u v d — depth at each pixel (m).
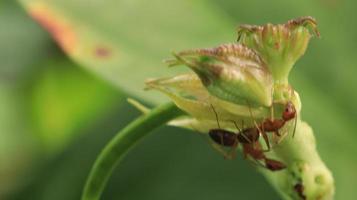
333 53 0.15
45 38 0.20
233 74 0.11
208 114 0.12
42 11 0.14
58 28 0.14
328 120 0.14
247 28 0.12
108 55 0.14
